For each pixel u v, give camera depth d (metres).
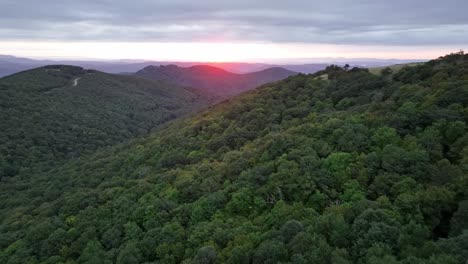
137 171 58.38
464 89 39.75
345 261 21.55
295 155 38.66
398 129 38.31
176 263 30.75
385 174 31.75
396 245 22.77
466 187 26.70
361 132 39.59
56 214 47.22
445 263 18.95
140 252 32.81
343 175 33.97
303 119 55.25
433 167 30.55
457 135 33.94
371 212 25.75
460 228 23.67
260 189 35.31
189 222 35.81
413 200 26.64
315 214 29.45
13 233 44.28
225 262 26.16
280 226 29.08
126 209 41.66
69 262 33.94
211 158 54.22
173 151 63.34
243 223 31.58
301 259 22.88
